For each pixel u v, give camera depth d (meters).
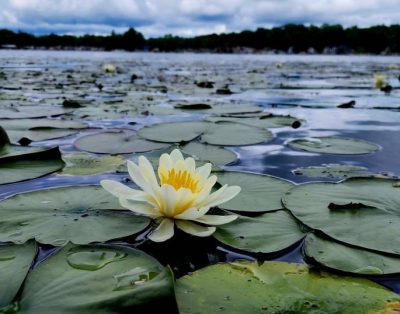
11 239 0.34
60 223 0.37
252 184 0.49
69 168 0.58
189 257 0.33
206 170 0.40
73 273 0.28
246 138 0.78
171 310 0.23
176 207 0.36
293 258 0.33
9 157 0.58
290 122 0.99
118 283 0.27
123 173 0.56
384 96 1.77
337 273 0.30
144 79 2.62
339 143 0.75
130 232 0.36
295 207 0.42
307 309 0.26
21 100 1.39
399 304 0.26
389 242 0.35
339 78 3.01
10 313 0.24
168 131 0.81
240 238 0.36
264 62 6.62
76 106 1.21
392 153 0.70
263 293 0.28
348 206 0.41
